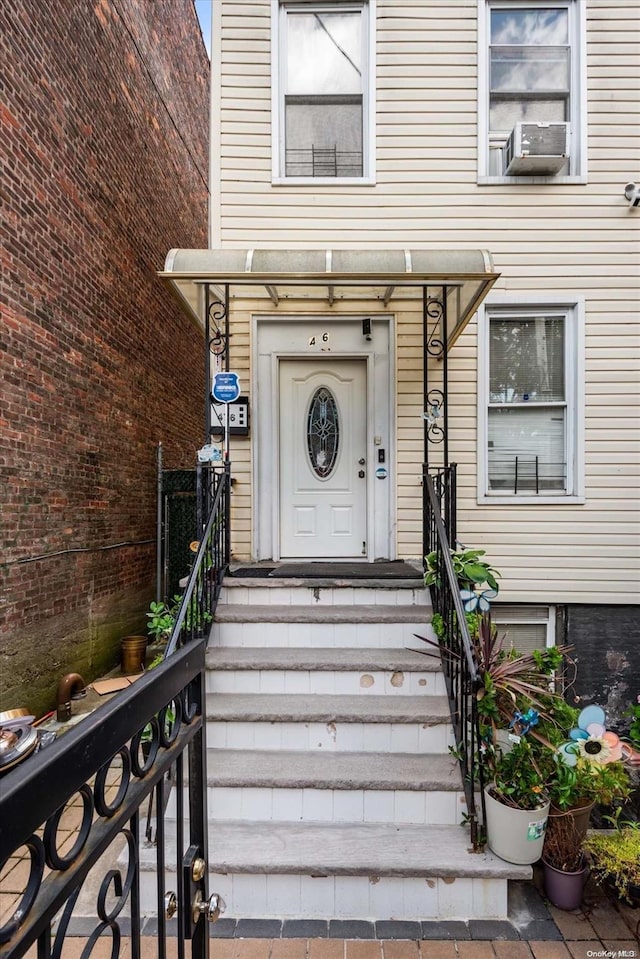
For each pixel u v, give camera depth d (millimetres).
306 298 4270
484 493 4262
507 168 4262
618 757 2244
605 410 4262
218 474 3504
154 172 6777
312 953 1908
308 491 4414
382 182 4234
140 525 6145
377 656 2953
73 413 4703
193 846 1340
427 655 2936
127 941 1971
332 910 2070
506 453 4363
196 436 8594
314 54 4266
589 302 4270
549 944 1949
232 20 4152
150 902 2096
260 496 4328
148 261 6551
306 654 2992
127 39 5934
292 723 2609
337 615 3121
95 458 5102
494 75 4305
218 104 4164
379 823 2324
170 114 7430
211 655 2967
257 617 3125
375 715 2580
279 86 4223
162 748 1173
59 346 4492
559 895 2104
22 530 3967
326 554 4379
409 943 1953
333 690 2848
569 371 4305
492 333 4348
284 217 4203
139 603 6055
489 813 2135
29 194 4090
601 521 4238
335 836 2234
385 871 2049
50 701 4270
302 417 4418
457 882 2068
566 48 4289
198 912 1289
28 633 4020
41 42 4250
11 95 3877
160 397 6906
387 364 4340
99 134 5238
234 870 2064
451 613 2756
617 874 2100
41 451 4219
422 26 4195
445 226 4242
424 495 3691
